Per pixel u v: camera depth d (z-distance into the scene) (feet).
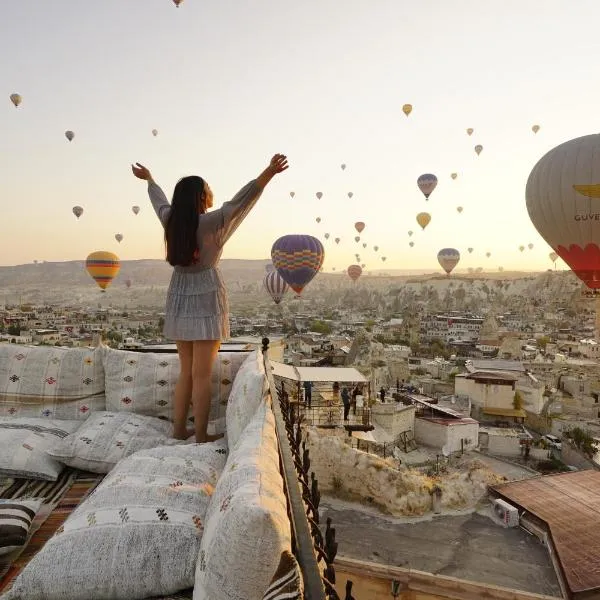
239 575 5.02
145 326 437.99
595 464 105.29
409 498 27.09
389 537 24.88
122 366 14.92
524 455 102.73
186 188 12.10
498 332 360.69
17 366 15.08
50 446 12.72
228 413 11.87
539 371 207.41
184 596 7.13
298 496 6.21
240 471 6.29
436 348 298.15
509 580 22.15
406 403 118.11
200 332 12.37
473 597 20.86
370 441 49.96
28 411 14.78
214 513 6.17
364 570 22.16
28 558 8.76
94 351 15.29
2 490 11.52
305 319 494.59
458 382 144.25
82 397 14.94
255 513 4.99
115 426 13.15
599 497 27.45
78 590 7.00
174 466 9.50
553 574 22.40
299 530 5.49
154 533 7.45
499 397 138.10
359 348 217.36
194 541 7.43
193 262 12.20
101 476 12.44
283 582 5.06
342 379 52.85
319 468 28.32
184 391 13.19
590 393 182.91
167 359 15.12
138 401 14.57
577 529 24.35
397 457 80.53
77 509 8.45
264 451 6.95
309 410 52.49
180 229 11.97
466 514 27.25
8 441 12.45
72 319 471.62
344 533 25.09
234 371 15.30
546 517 25.44
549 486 29.27
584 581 21.17
